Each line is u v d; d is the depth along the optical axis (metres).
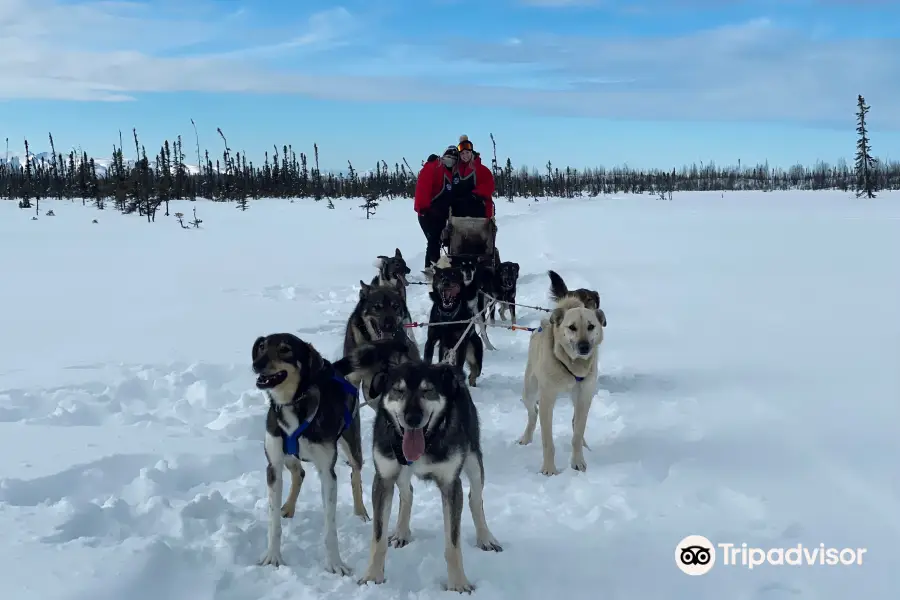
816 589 4.01
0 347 9.52
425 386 4.19
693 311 12.28
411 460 4.18
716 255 19.89
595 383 6.13
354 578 4.33
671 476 5.73
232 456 6.04
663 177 107.81
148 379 7.89
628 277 16.23
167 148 67.00
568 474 5.98
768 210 42.84
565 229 30.23
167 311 12.47
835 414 6.76
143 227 32.59
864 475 5.37
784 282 14.85
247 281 16.53
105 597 3.70
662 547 4.59
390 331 7.34
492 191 12.37
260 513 5.16
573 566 4.41
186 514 4.88
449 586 4.20
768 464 5.78
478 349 8.68
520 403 8.09
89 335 10.37
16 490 4.92
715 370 8.61
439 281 8.78
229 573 4.23
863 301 12.48
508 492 5.70
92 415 6.85
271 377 4.40
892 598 3.89
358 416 5.38
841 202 53.66
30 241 25.28
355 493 5.30
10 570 3.83
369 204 40.78
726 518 4.98
